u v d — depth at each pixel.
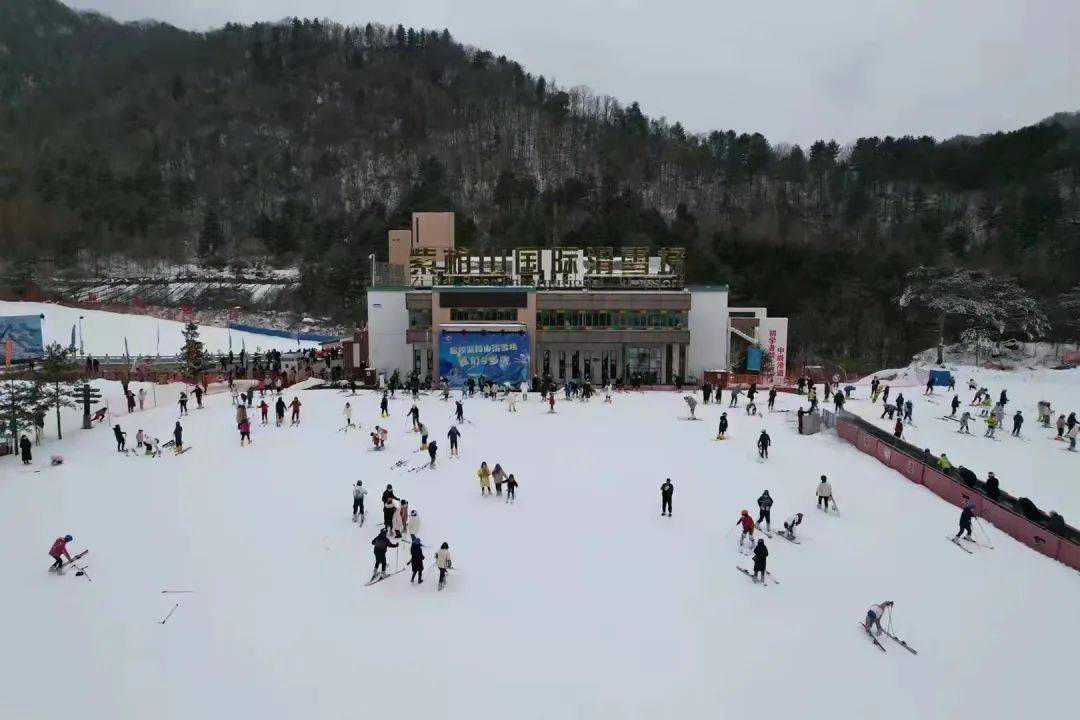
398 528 31.86
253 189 192.50
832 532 33.88
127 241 164.38
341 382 69.69
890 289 129.25
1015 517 33.69
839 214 174.25
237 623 25.06
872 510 36.72
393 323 72.62
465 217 150.12
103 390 64.88
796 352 125.50
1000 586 28.95
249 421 49.50
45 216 162.50
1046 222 140.12
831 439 49.66
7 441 45.94
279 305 145.25
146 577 28.25
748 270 135.00
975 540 33.22
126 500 36.59
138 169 185.75
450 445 45.59
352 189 189.88
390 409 57.09
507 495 37.66
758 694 21.73
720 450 46.47
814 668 23.14
